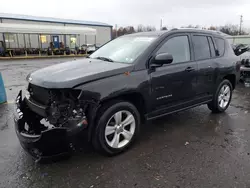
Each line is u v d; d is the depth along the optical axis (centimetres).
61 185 254
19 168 283
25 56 2222
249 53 856
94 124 294
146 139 369
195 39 422
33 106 307
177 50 386
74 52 2705
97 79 288
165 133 394
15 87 759
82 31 2625
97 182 259
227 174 275
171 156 316
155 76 342
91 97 277
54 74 300
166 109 376
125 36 446
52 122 277
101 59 382
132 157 313
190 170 283
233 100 629
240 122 452
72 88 270
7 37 2598
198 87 421
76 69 318
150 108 350
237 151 332
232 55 510
